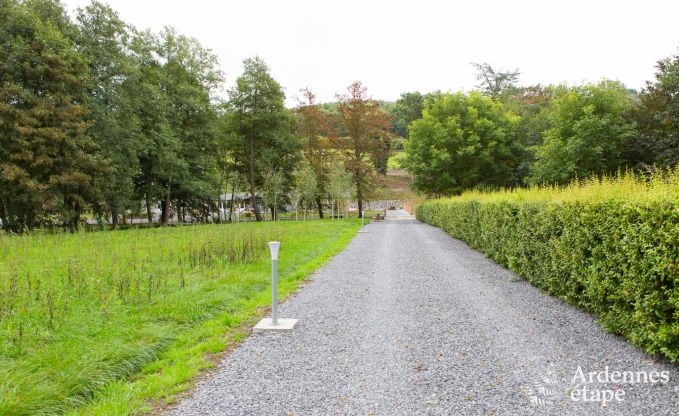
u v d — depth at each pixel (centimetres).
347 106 3828
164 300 622
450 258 1165
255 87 3797
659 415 302
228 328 545
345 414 314
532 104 4784
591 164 2434
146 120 2902
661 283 396
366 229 2414
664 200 398
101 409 329
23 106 2066
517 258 871
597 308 525
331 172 3712
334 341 488
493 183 3412
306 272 935
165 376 394
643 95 2406
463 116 3462
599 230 503
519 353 434
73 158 2166
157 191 3197
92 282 669
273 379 384
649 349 402
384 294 726
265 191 3822
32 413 318
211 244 1131
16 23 2023
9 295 582
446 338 488
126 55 2695
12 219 2264
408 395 344
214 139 3681
